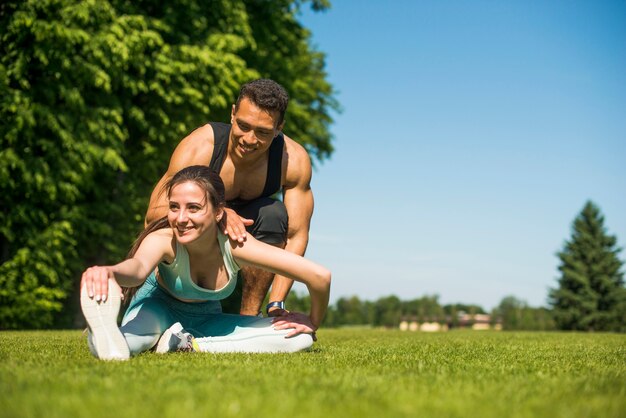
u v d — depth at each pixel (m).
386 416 1.86
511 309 61.53
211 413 1.84
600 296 43.47
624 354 4.80
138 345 3.70
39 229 11.45
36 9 11.09
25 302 10.97
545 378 2.85
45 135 11.53
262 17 16.12
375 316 66.44
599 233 44.34
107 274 3.34
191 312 4.20
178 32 13.41
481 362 3.67
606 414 2.00
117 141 11.97
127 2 12.74
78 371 2.70
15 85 11.35
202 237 3.75
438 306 68.31
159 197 4.51
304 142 17.53
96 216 12.90
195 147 4.64
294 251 5.09
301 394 2.18
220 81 13.56
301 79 18.59
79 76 11.56
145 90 12.48
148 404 1.97
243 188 4.86
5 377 2.49
